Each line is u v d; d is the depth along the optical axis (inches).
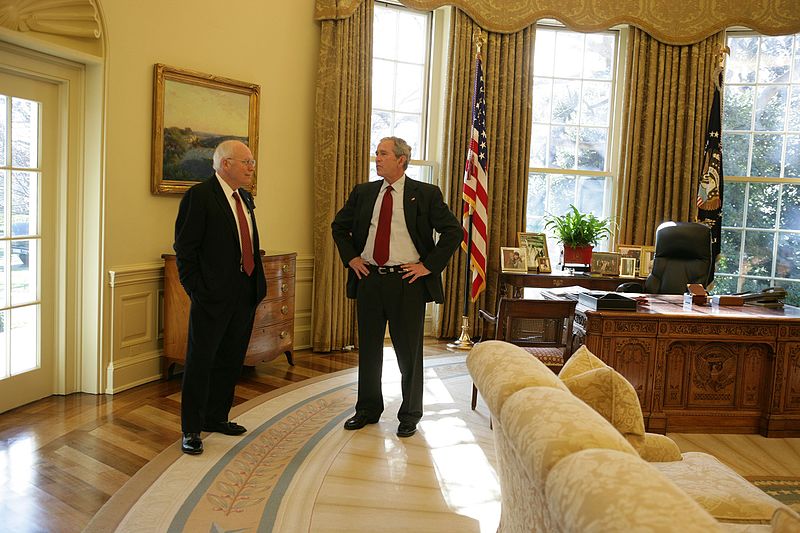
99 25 155.9
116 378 165.5
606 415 74.1
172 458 123.6
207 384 127.3
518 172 250.7
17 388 150.9
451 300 246.8
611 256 239.0
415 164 251.9
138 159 170.6
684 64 249.8
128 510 102.0
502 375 60.2
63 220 159.6
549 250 264.8
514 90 247.8
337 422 148.7
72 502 104.1
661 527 28.9
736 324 152.9
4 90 143.0
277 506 105.3
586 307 157.6
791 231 253.3
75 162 160.7
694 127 250.7
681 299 181.8
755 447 147.9
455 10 239.8
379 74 242.8
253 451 129.1
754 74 255.6
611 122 264.7
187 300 173.9
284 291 196.4
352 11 217.3
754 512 73.5
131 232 169.9
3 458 121.1
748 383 156.5
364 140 227.8
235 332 132.8
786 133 253.9
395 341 141.3
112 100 161.3
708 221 242.4
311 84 222.1
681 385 155.7
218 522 99.1
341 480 116.7
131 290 170.1
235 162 126.7
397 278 140.0
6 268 147.4
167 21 175.2
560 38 260.1
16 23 136.9
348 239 146.7
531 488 52.6
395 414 156.2
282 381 184.2
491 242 249.1
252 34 200.4
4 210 146.1
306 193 225.0
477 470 124.0
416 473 121.3
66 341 161.9
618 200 256.4
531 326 184.5
